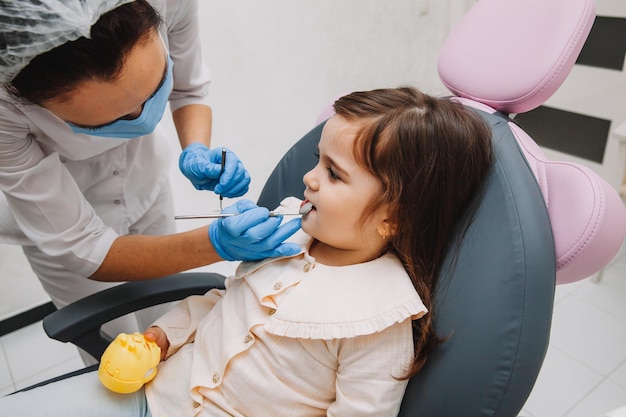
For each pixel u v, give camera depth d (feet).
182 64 3.49
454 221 2.52
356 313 2.40
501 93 2.73
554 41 2.57
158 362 2.73
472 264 2.38
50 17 1.78
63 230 2.78
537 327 2.20
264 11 5.85
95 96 2.09
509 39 2.73
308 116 6.90
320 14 6.33
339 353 2.47
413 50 7.54
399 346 2.37
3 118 2.46
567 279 2.42
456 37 2.98
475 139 2.44
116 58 1.98
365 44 6.97
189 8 3.14
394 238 2.55
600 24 6.49
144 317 4.39
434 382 2.35
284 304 2.57
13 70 1.99
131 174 3.68
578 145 7.30
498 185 2.41
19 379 5.30
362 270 2.58
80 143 2.99
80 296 3.85
